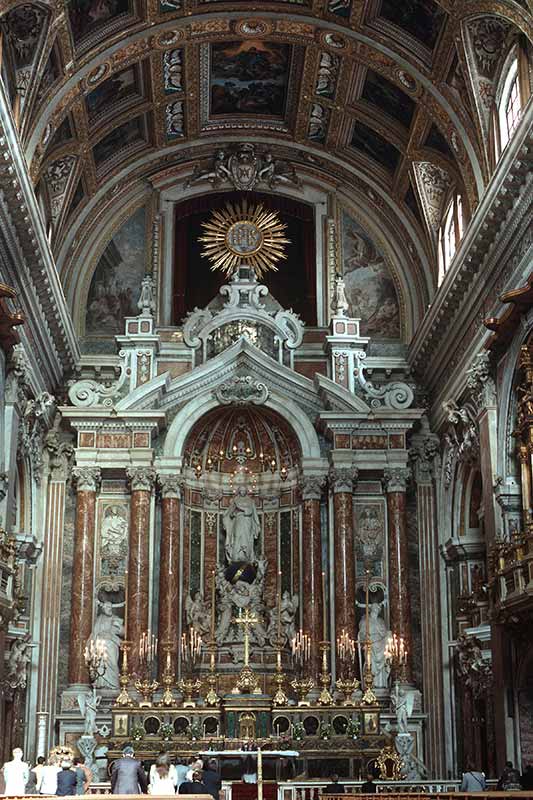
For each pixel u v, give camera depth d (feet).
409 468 95.71
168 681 85.10
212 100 97.96
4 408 73.67
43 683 88.63
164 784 47.52
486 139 78.28
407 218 100.63
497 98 76.95
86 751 79.66
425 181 94.73
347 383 96.63
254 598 94.48
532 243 67.21
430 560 94.27
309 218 104.27
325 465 94.79
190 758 74.18
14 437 74.13
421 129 88.74
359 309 102.37
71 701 87.15
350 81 90.68
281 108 99.35
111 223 102.78
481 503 87.81
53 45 74.23
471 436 82.17
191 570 95.61
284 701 82.28
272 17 85.46
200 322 98.63
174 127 99.40
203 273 103.24
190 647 92.27
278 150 103.71
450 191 92.53
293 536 96.17
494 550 68.80
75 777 52.80
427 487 96.27
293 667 91.61
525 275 68.59
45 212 91.25
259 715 81.71
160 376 94.43
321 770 79.92
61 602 91.91
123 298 101.55
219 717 82.89
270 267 103.14
